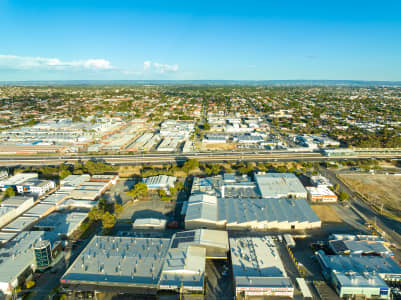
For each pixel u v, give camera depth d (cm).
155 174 16462
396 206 13462
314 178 15925
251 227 11206
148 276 8081
